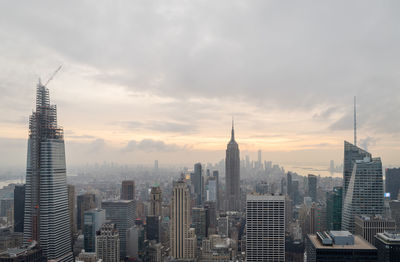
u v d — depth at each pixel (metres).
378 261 175.38
